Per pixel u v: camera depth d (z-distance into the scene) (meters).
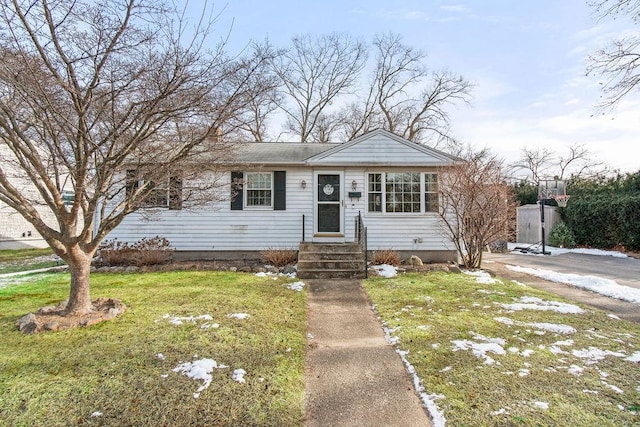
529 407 3.07
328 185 11.36
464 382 3.53
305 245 10.18
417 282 8.10
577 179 20.95
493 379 3.57
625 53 8.79
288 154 11.86
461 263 10.89
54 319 4.98
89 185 5.10
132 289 7.12
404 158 11.16
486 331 4.90
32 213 4.80
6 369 3.68
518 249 16.59
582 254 14.95
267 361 4.02
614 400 3.16
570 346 4.38
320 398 3.36
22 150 4.51
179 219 11.09
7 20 4.13
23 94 4.23
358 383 3.64
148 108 4.60
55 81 4.28
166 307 5.84
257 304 6.19
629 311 6.06
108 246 10.03
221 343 4.41
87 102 4.51
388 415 3.07
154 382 3.47
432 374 3.73
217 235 11.15
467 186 9.87
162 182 5.65
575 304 6.37
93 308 5.55
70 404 3.11
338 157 11.14
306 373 3.86
